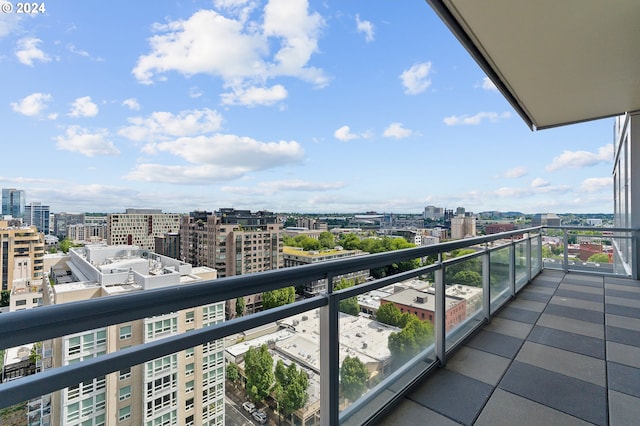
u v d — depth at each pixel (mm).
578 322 3338
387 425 1738
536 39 2898
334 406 1479
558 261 6266
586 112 4863
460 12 2553
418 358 2199
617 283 5125
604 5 2432
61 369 732
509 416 1809
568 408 1879
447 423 1758
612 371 2307
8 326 633
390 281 1904
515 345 2773
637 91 4066
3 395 646
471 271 3021
